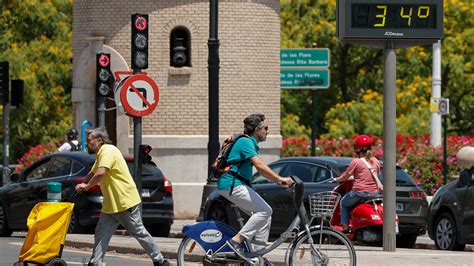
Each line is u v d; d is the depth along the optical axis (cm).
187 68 6300
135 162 4831
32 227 3294
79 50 6538
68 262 3944
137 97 4747
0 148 10281
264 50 6431
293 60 7200
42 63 10244
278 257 3678
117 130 6381
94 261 3394
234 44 6344
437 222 4650
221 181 3186
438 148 7375
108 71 5491
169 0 6309
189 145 6300
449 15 10931
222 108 6319
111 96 6456
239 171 3177
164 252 4091
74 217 5078
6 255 4225
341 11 4028
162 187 5269
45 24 10381
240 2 6356
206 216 5000
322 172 4762
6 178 6244
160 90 6322
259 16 6406
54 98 10306
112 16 6384
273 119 6494
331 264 3198
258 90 6406
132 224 3391
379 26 4034
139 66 4809
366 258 3650
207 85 6322
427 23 4056
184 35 6353
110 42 6394
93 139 3378
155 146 6306
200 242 3200
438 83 8294
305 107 11031
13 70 10006
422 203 4812
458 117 11331
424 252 4178
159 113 6322
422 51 10800
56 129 10375
